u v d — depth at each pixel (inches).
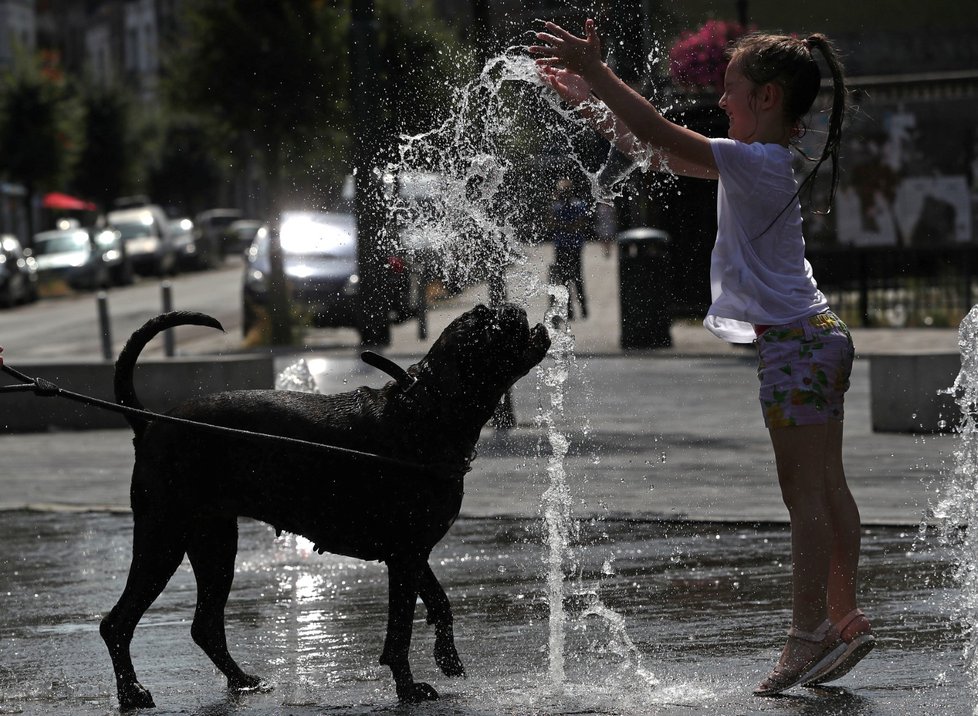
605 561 450.9
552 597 360.5
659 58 781.9
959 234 1286.9
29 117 2891.2
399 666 307.0
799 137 319.3
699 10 831.7
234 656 352.8
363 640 365.1
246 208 3983.8
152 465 309.1
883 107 1285.7
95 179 3378.4
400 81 519.5
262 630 378.0
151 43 4623.5
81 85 3393.2
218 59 1371.8
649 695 306.2
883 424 721.6
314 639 367.6
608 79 301.1
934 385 713.0
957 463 607.8
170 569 312.3
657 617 380.5
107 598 422.9
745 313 304.8
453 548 474.9
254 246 1407.5
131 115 3425.2
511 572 438.9
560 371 448.8
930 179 1285.7
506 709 298.5
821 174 1298.0
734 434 714.8
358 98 904.9
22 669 346.0
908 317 1305.4
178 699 316.8
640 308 1163.9
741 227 305.6
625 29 725.9
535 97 437.1
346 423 306.5
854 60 1481.3
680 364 1062.4
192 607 409.1
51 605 414.9
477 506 544.1
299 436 305.6
